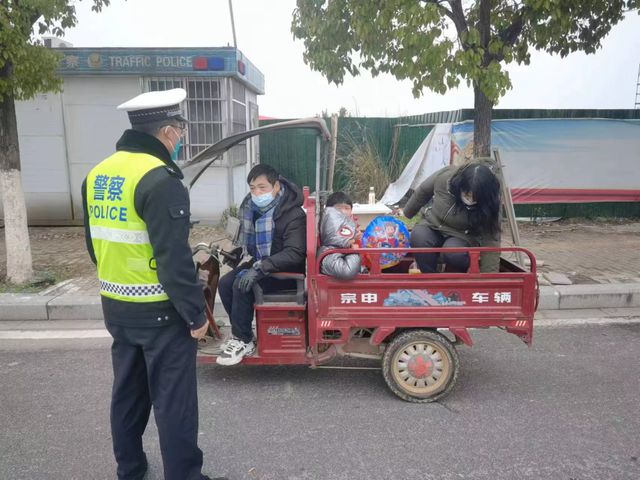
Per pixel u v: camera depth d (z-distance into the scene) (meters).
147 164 2.45
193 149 9.62
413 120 11.90
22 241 6.14
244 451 3.27
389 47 6.14
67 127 9.47
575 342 4.92
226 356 3.93
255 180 3.86
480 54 5.40
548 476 3.01
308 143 11.27
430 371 3.81
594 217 10.15
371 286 3.73
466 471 3.06
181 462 2.67
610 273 6.52
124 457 2.84
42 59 5.62
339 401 3.89
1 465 3.14
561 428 3.50
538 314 5.67
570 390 4.03
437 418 3.65
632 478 2.99
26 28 5.56
